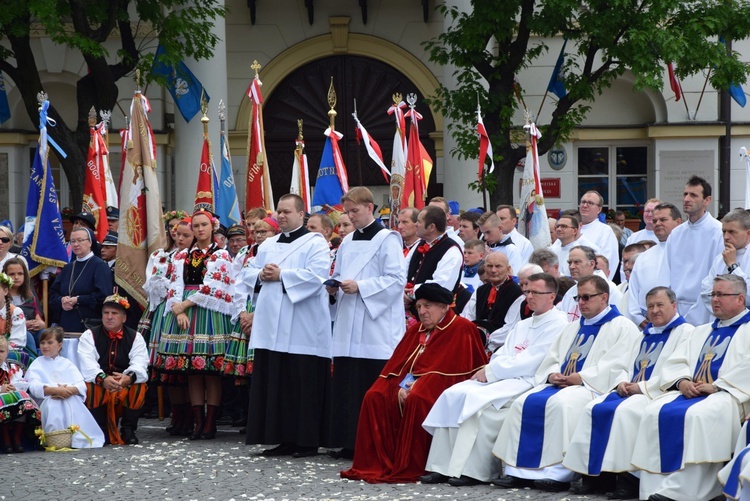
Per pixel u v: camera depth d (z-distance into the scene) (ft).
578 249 31.71
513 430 27.09
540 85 69.21
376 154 48.14
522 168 68.49
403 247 33.94
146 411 40.65
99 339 34.50
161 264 35.47
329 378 31.63
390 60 72.54
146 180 39.52
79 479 27.63
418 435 28.14
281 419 30.86
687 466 24.11
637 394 26.04
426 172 44.62
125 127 65.77
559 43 68.85
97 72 56.49
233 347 33.88
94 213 47.42
